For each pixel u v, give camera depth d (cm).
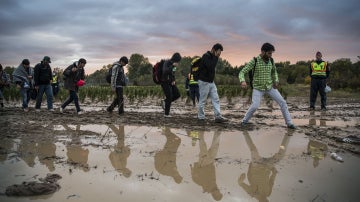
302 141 641
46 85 1121
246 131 739
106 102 1568
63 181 398
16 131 698
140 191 373
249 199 359
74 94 1027
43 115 989
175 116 991
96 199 346
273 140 647
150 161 490
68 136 654
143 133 700
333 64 3516
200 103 885
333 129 780
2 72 1283
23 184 376
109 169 448
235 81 3841
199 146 590
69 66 1019
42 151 535
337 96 2292
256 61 777
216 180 416
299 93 2498
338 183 410
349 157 530
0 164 462
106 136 661
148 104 1488
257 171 453
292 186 399
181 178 420
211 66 851
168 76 938
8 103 1505
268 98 1700
